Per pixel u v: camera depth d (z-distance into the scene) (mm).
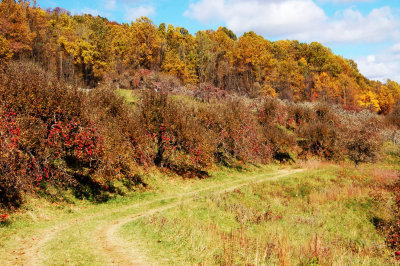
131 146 27922
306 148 57031
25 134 18359
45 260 10344
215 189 30516
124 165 25922
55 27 95188
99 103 29672
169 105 33719
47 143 20188
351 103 117938
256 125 50938
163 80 61938
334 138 55219
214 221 18109
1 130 16500
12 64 28250
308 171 42375
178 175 33750
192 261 10047
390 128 77062
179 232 13359
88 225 16531
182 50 108938
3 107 17969
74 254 10953
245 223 18797
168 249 11312
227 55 122000
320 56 148250
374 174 40938
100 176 22844
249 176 39469
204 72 109375
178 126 32750
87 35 94312
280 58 139375
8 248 11984
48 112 20984
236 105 50125
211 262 9875
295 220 21141
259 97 79250
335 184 34969
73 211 19531
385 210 24938
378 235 20438
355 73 169375
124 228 15172
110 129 25281
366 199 28531
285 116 66938
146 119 31828
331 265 10781
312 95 122750
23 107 19969
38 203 18594
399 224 18594
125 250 11328
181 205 21953
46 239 13617
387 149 61125
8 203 16797
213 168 39500
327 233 18797
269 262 10336
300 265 10578
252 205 24734
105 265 9742
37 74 25297
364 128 63406
